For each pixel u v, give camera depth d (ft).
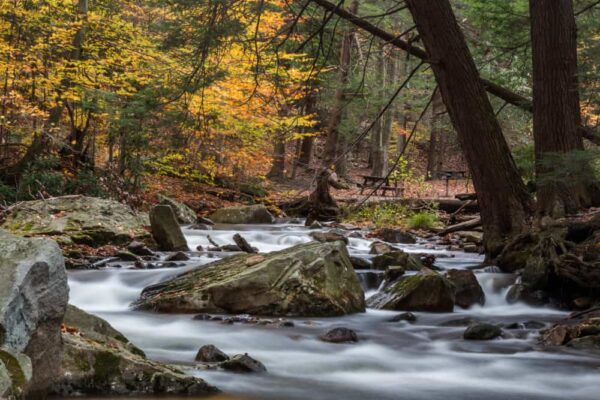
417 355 20.97
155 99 47.47
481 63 50.47
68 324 16.31
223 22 39.24
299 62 65.36
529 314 27.91
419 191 83.97
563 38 36.65
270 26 57.11
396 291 28.73
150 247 41.81
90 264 33.81
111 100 54.24
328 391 16.62
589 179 33.04
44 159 53.52
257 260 28.71
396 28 83.41
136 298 29.12
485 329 23.29
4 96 51.06
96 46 60.08
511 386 17.87
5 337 11.37
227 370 17.74
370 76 76.69
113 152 72.64
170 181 75.56
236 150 71.00
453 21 35.58
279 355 20.39
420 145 134.82
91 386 14.12
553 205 34.88
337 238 47.78
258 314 26.32
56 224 41.27
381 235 51.42
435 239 52.37
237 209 64.18
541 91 36.86
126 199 57.21
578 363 20.07
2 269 12.11
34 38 55.01
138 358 15.31
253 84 58.70
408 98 79.92
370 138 121.08
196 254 39.55
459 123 36.09
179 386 14.88
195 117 56.34
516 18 45.34
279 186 88.17
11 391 10.19
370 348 21.68
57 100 57.00
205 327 23.85
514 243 34.19
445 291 28.14
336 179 70.38
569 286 29.58
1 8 51.08
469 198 64.49
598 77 34.76
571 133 36.32
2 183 51.08
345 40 65.46
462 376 18.76
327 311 26.66
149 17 76.43
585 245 30.91
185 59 51.13
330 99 72.18
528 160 40.63
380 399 16.21
